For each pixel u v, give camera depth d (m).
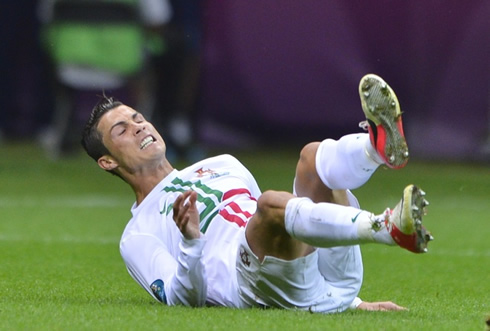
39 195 41.00
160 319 13.27
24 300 15.78
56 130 49.81
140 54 46.62
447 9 48.34
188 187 15.99
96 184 44.25
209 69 51.03
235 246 15.02
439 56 48.94
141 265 15.38
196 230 14.05
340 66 49.75
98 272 21.14
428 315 14.66
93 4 46.31
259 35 50.31
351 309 15.10
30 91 55.03
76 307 14.56
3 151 52.03
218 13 50.12
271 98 51.09
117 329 12.51
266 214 13.47
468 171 48.47
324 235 12.89
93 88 47.44
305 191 14.53
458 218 35.88
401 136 14.01
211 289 15.00
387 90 13.85
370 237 12.48
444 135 49.88
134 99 49.06
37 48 54.38
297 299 14.37
